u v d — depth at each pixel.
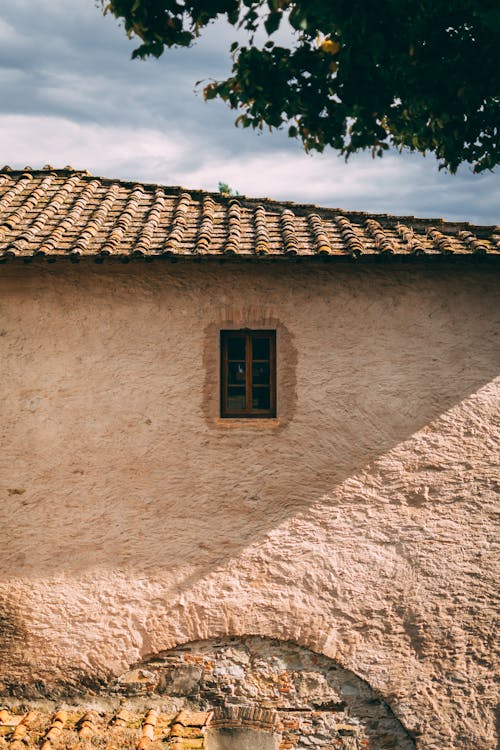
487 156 8.70
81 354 9.04
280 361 9.02
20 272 9.04
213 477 9.01
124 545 9.00
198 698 9.00
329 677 9.02
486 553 9.06
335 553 9.01
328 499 9.02
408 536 9.03
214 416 9.01
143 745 8.34
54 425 9.04
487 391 9.10
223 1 7.39
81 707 8.99
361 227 9.32
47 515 9.04
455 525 9.05
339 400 9.04
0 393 9.05
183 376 9.03
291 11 7.05
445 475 9.06
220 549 9.00
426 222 9.38
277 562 8.99
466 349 9.09
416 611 9.02
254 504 9.01
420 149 8.78
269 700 9.00
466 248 8.69
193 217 9.48
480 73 7.60
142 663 9.02
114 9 7.36
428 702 9.02
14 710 8.99
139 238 8.74
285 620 8.98
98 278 9.05
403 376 9.06
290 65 7.74
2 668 9.02
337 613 8.99
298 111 7.93
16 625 9.03
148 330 9.03
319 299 9.04
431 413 9.08
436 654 9.03
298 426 9.02
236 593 8.98
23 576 9.03
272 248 8.65
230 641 9.03
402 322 9.06
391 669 9.00
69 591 9.02
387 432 9.05
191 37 7.46
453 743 9.02
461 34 7.52
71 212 9.47
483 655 9.04
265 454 9.01
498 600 9.04
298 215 9.71
